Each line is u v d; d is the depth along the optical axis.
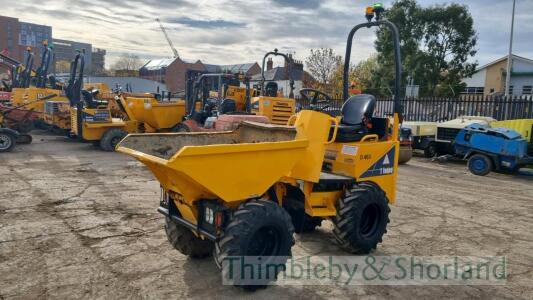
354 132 4.95
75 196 6.88
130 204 6.48
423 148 13.07
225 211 3.59
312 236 5.37
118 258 4.43
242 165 3.49
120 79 48.84
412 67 30.23
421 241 5.39
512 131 10.70
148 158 3.41
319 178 4.44
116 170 9.27
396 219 6.35
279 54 12.69
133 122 13.21
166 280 3.97
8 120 13.25
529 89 35.50
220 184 3.41
